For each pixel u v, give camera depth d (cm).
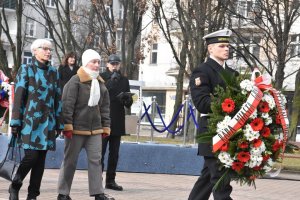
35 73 892
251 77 733
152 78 5650
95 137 961
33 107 885
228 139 711
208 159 751
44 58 898
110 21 3344
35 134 884
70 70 1291
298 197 1267
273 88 725
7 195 1026
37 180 916
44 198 1019
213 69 769
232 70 785
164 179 1481
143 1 3038
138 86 2770
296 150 754
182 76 3288
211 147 739
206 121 757
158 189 1250
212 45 781
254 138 707
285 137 725
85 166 1597
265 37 2900
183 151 1639
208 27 2634
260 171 726
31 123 882
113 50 3322
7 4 5959
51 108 902
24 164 891
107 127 987
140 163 1622
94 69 955
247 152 712
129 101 1160
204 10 2609
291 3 2514
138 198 1089
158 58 5619
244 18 2653
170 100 5553
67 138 946
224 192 738
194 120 1681
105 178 1317
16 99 887
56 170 1538
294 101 2497
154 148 1628
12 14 6050
